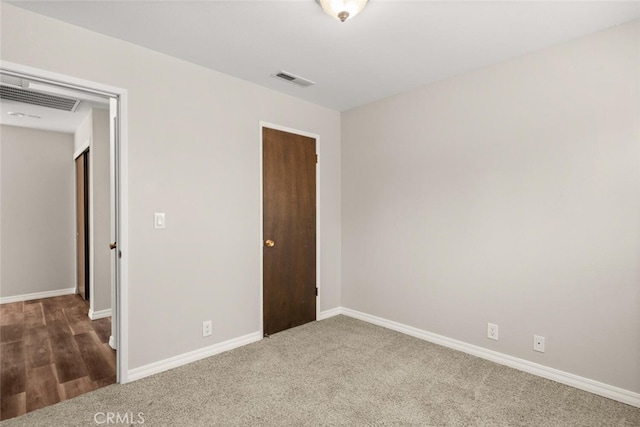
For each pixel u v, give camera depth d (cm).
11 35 189
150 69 242
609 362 213
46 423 187
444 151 295
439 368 252
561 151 231
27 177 452
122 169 230
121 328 229
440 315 298
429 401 209
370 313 360
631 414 195
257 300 310
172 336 253
